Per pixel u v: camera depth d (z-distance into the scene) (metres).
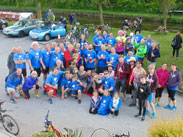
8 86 8.82
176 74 8.30
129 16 41.62
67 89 9.31
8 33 19.22
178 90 9.97
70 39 17.27
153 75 7.89
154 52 11.25
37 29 19.00
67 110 8.57
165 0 24.47
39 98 9.38
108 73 9.10
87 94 9.88
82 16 43.78
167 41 19.00
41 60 9.98
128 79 9.05
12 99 8.92
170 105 8.84
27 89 9.08
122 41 12.48
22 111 8.37
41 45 16.27
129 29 24.81
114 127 7.58
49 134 6.13
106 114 8.37
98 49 12.52
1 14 28.19
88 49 10.78
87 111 8.55
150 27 32.03
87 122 7.84
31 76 9.04
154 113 8.14
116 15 42.81
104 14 43.75
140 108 8.05
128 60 9.16
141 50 11.52
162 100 9.48
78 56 10.70
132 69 8.84
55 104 8.97
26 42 18.12
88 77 9.95
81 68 9.72
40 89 10.19
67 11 45.50
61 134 6.17
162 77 8.50
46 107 8.73
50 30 19.00
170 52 15.66
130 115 8.34
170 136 5.22
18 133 6.99
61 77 9.36
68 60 10.53
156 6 43.59
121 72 8.96
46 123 6.31
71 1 27.23
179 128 5.38
